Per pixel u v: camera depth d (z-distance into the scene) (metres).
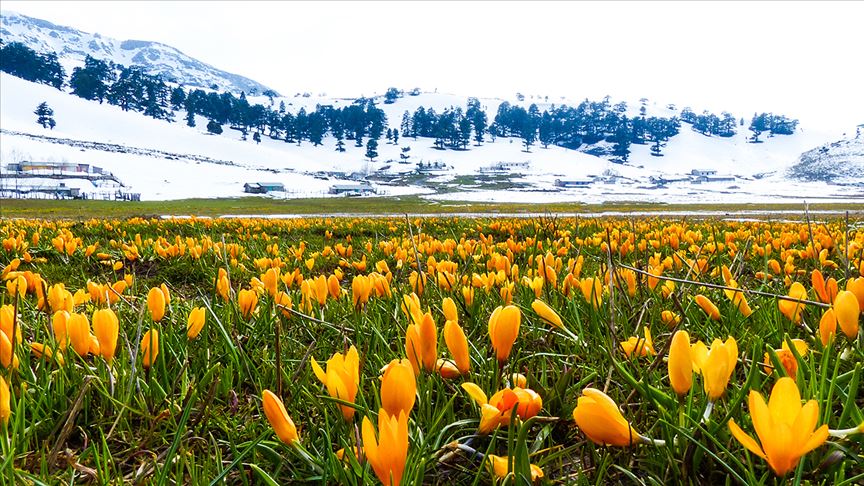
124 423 1.89
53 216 44.34
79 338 1.99
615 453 1.52
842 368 1.89
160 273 6.80
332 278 3.15
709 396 1.30
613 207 71.06
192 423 1.92
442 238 12.65
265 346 2.71
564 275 3.71
